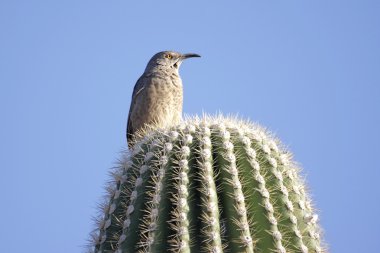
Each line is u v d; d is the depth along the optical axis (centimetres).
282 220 915
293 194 954
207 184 909
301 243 903
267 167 956
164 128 1020
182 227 880
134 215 915
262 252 885
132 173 970
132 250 896
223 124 999
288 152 1016
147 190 934
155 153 962
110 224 941
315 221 947
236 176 926
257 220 905
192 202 912
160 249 884
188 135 969
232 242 880
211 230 873
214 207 892
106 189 1001
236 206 899
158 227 895
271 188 938
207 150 945
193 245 881
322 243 963
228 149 952
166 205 912
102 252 927
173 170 938
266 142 993
